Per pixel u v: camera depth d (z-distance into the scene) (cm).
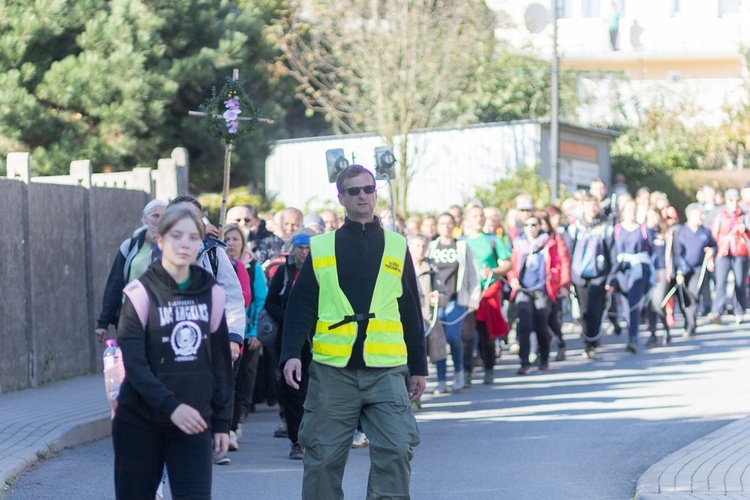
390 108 3322
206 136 2645
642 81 4591
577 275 1816
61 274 1478
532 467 1004
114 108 2347
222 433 586
